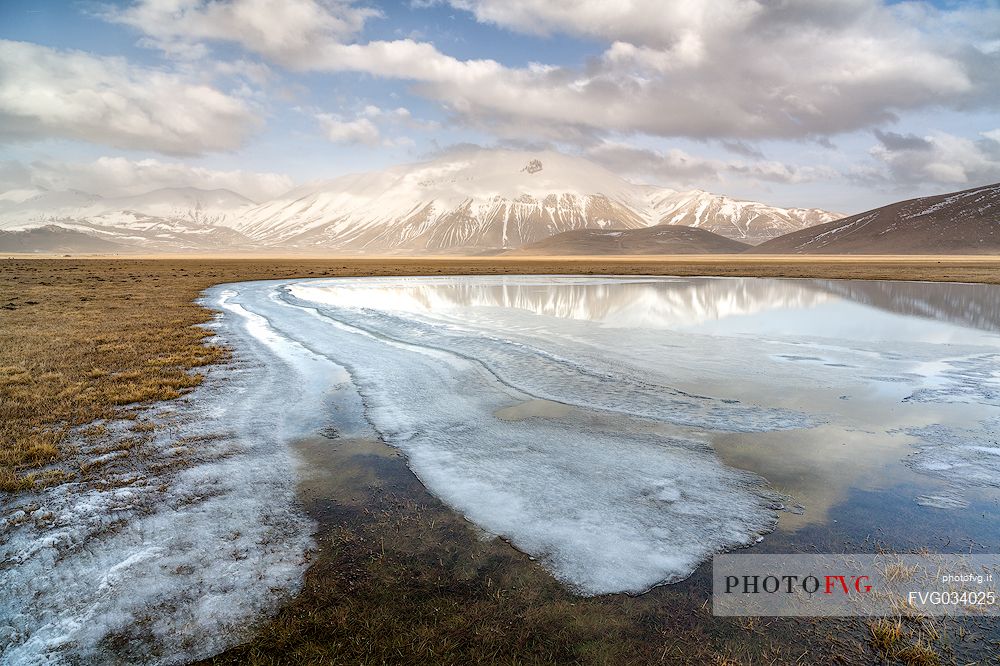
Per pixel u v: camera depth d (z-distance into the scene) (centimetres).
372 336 2222
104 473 860
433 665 464
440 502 771
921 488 812
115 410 1188
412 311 3064
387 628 512
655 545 657
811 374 1538
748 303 3562
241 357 1808
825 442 1009
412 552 641
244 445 996
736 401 1272
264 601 554
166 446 985
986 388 1385
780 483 833
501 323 2561
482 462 915
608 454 950
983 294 4212
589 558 629
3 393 1280
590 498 781
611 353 1831
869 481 838
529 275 7288
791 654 477
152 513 735
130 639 502
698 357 1769
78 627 517
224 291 4656
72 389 1326
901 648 480
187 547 652
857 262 13500
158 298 3809
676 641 494
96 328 2317
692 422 1124
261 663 471
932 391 1357
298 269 9225
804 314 2945
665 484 827
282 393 1358
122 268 9212
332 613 534
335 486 825
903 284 5381
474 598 557
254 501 773
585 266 10656
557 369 1598
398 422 1131
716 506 756
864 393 1343
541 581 585
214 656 481
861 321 2666
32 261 13362
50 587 576
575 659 471
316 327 2484
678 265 11169
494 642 493
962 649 480
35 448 928
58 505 752
